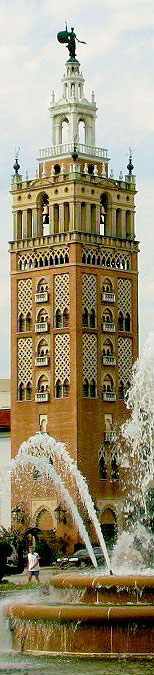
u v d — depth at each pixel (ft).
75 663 182.29
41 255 489.26
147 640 183.21
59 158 489.67
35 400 484.33
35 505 478.18
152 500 402.11
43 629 191.72
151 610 183.73
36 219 495.00
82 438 471.62
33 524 477.77
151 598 195.00
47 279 485.97
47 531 469.57
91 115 505.66
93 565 340.80
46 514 475.72
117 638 184.34
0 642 198.80
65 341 477.77
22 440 488.44
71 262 477.77
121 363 491.72
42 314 487.20
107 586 197.57
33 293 490.90
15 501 483.92
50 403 479.82
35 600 220.02
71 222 481.05
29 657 188.75
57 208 487.61
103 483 475.31
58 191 486.38
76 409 470.39
